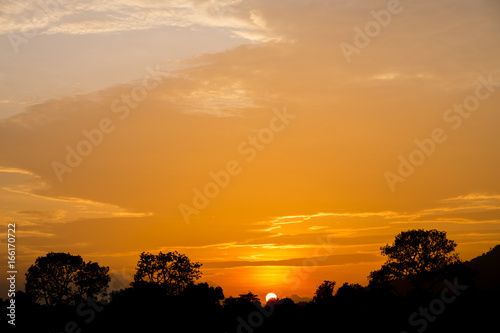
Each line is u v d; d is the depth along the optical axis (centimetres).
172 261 9581
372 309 8469
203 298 8706
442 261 8462
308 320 8600
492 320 7312
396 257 8662
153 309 8206
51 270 8900
